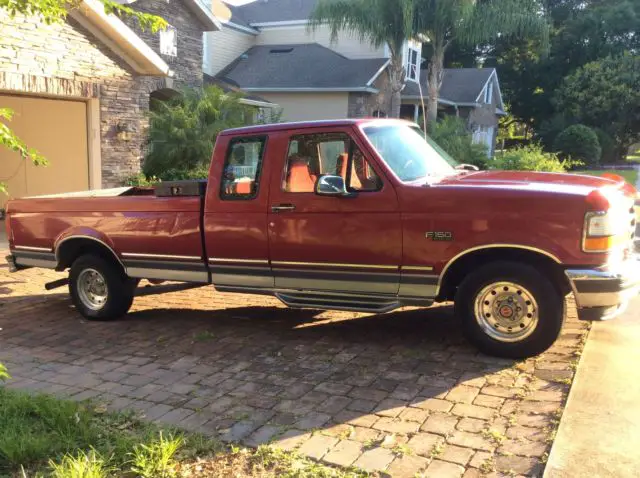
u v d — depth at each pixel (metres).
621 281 4.32
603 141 38.53
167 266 6.01
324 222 5.11
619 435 3.49
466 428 3.70
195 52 19.98
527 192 4.48
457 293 4.86
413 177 5.10
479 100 35.31
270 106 22.22
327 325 6.02
